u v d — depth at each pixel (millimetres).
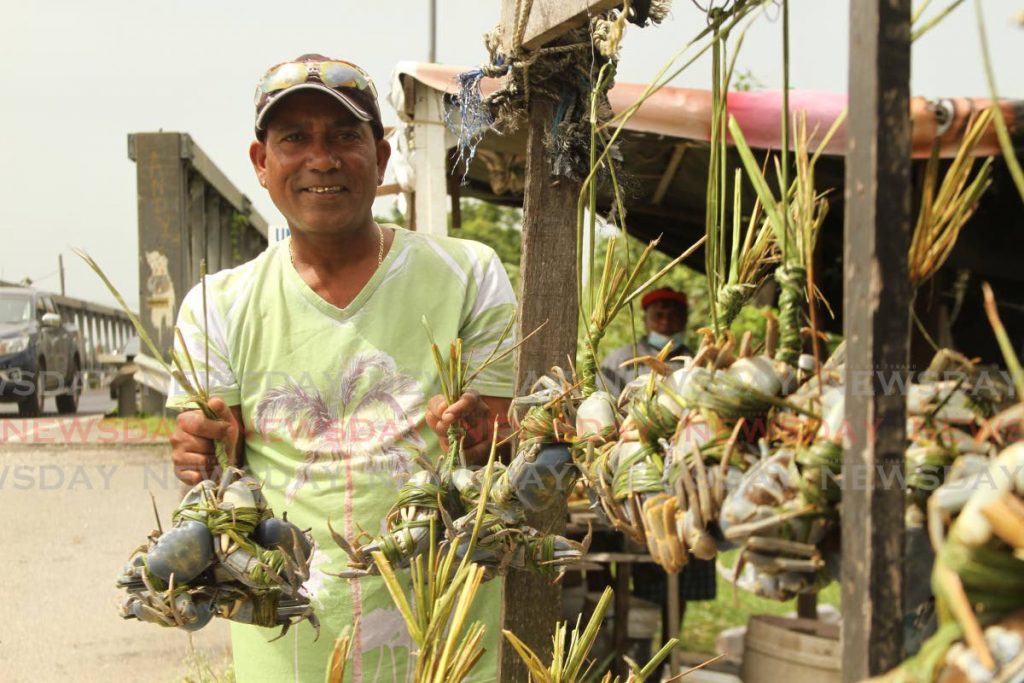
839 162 5207
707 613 5930
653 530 1545
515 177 6293
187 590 2045
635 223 8109
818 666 2836
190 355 2457
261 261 2549
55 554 6578
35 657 4750
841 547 1306
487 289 2572
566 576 4820
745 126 4535
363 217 2438
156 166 12469
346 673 2344
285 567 2062
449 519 2127
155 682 4465
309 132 2348
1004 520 1116
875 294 1174
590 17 2102
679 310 5574
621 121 1882
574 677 2016
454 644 1880
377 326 2455
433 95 5340
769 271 1745
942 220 1450
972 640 1132
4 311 14633
